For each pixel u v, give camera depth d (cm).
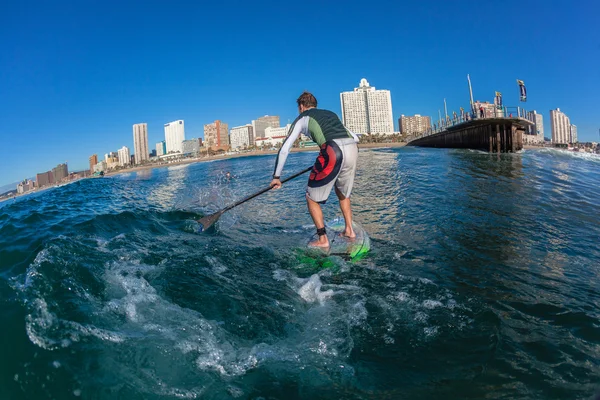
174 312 229
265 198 743
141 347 186
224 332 212
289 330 220
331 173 371
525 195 638
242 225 503
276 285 288
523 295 260
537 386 163
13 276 255
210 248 380
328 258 349
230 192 885
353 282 290
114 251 339
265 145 12075
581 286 276
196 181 1299
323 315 238
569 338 203
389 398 160
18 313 200
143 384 160
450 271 309
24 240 361
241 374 175
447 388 165
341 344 204
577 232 423
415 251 364
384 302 253
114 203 751
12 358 163
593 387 161
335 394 163
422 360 188
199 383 166
